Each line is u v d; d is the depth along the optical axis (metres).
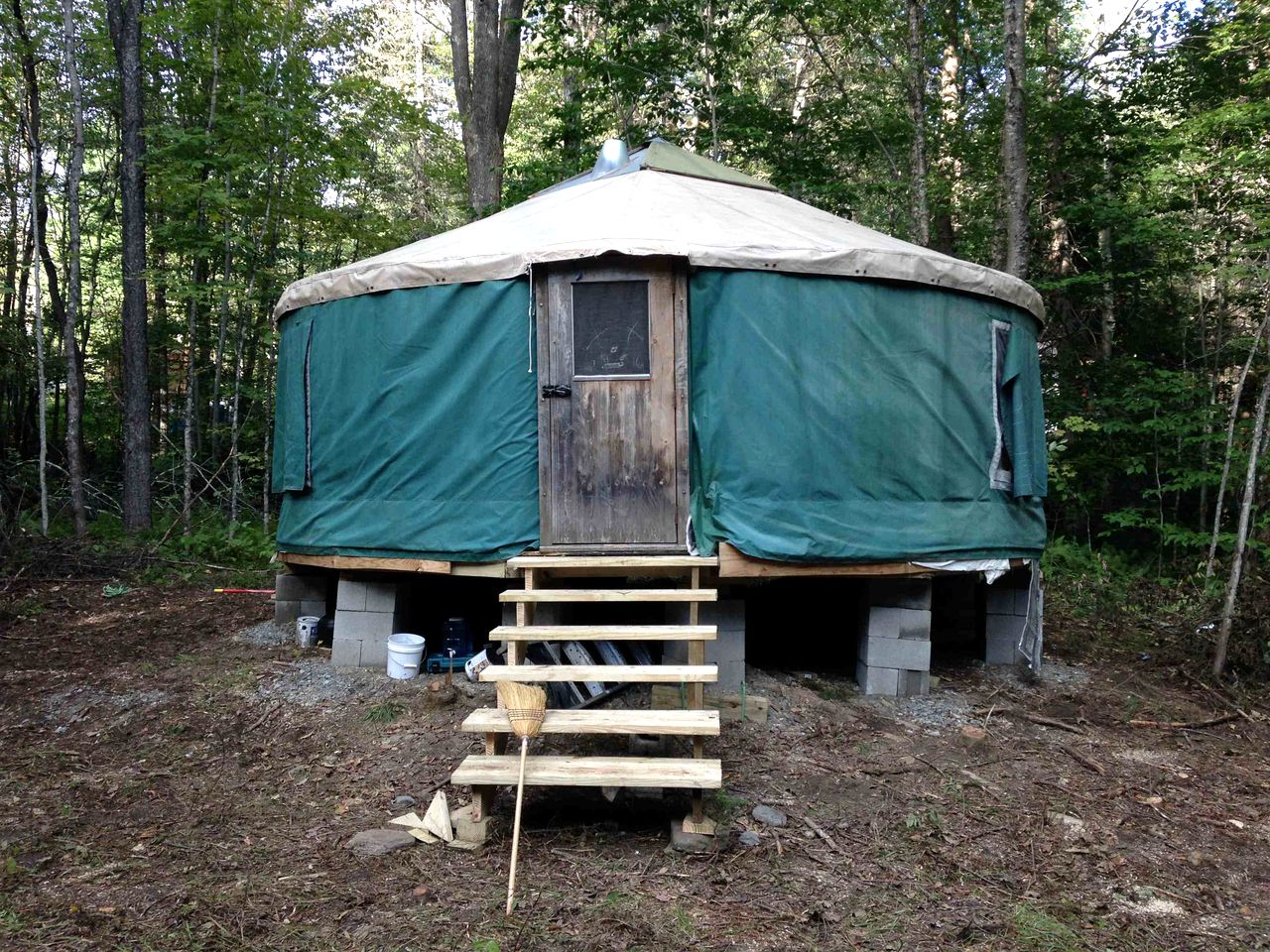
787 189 12.62
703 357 4.58
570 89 15.58
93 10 12.24
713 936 2.65
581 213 5.27
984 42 13.36
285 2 10.84
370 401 4.96
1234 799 3.91
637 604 5.50
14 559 8.32
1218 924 2.87
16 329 13.27
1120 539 11.42
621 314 4.59
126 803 3.61
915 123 10.86
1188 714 5.07
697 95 12.66
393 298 4.90
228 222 10.91
